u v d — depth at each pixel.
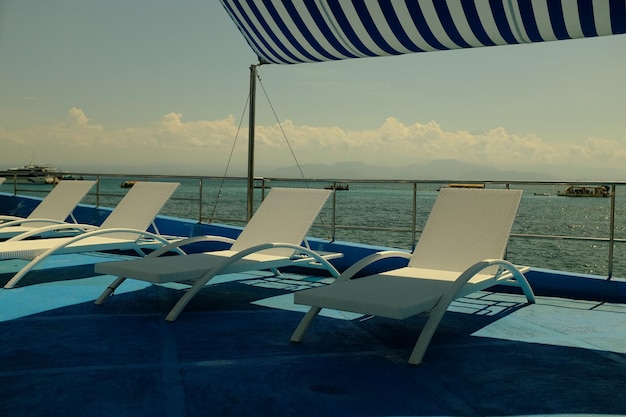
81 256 6.24
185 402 2.18
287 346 2.99
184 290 4.48
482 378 2.51
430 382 2.46
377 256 3.67
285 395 2.27
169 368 2.58
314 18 4.71
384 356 2.84
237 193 50.81
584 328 3.45
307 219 4.55
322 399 2.24
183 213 36.34
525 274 4.55
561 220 38.62
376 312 2.64
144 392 2.27
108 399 2.19
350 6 4.40
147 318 3.55
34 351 2.80
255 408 2.13
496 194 3.98
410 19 4.30
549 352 2.94
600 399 2.27
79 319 3.49
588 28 3.88
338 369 2.62
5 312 3.63
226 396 2.25
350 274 3.43
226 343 3.02
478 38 4.35
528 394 2.32
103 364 2.62
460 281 2.96
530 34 4.12
